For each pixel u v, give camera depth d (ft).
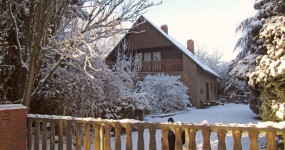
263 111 28.86
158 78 68.28
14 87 23.38
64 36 24.39
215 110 71.77
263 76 26.48
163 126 13.60
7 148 15.26
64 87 28.84
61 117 16.62
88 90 29.89
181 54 84.38
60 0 20.63
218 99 113.39
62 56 21.08
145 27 86.53
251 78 29.55
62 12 20.92
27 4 22.95
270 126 11.30
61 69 28.22
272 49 26.27
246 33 45.39
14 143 15.70
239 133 11.91
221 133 12.32
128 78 37.78
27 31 20.74
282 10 30.68
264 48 33.86
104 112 34.73
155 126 13.80
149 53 88.79
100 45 33.22
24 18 21.38
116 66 38.06
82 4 25.26
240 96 103.60
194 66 81.97
